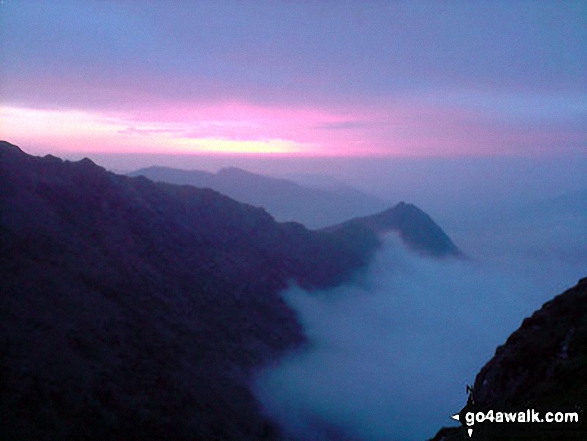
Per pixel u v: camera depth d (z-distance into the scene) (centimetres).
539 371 1030
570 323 1106
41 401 1856
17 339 2161
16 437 1650
